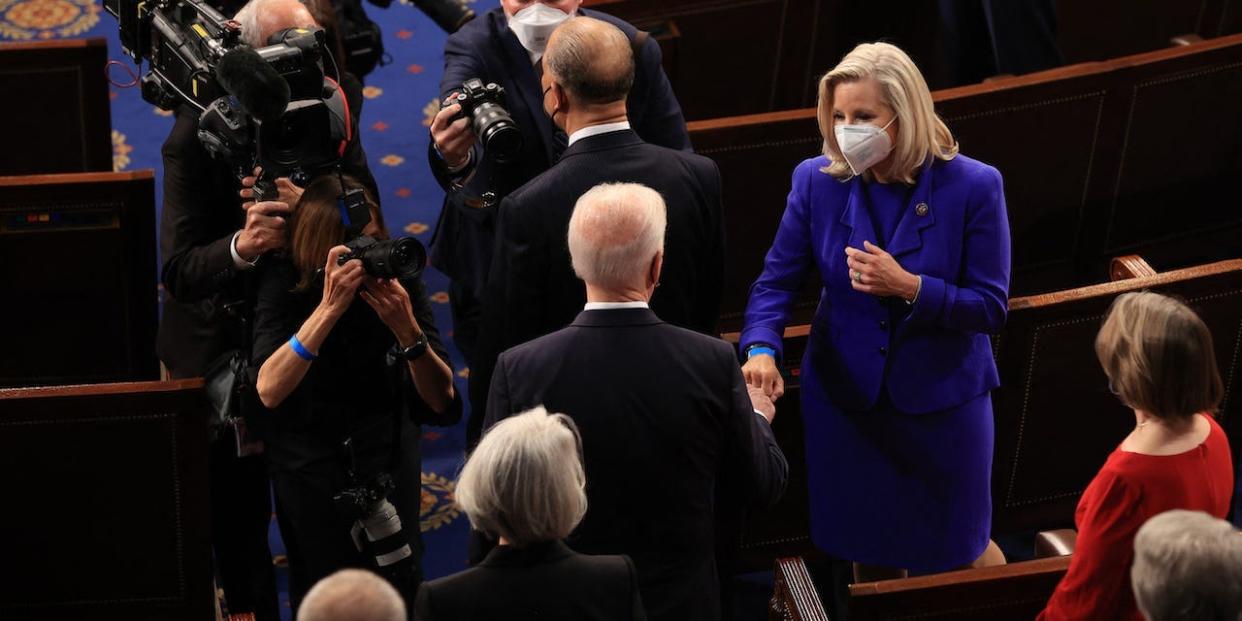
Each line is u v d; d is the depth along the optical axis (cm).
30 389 940
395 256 884
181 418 967
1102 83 1352
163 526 1010
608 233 778
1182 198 1455
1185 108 1400
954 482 959
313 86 935
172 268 1038
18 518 988
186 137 1044
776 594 1004
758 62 1650
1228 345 1105
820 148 1330
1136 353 754
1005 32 1538
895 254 908
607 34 917
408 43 2091
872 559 992
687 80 1639
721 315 1409
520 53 1109
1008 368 1093
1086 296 1070
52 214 1216
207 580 1038
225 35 973
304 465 969
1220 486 777
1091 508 779
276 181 938
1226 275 1073
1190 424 770
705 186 941
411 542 1016
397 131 1905
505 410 791
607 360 780
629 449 777
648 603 790
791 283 976
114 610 1039
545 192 915
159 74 1059
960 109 1332
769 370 940
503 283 930
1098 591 778
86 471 976
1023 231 1427
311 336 910
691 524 795
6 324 1262
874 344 937
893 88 862
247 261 975
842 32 1683
